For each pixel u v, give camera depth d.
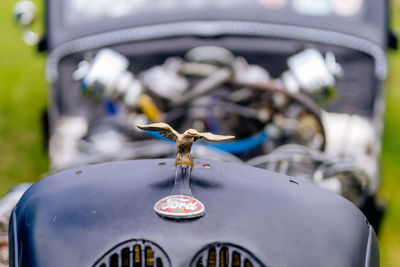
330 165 2.01
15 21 3.18
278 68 2.66
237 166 1.33
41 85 5.75
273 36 2.71
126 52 2.71
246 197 1.17
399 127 4.97
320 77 2.18
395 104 5.50
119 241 1.07
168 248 1.05
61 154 2.38
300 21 2.78
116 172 1.27
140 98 2.11
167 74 2.26
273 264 1.06
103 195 1.17
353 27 2.83
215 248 1.06
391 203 3.79
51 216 1.15
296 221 1.14
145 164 1.32
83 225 1.10
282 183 1.28
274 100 2.27
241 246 1.07
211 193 1.17
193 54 2.64
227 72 2.17
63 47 2.81
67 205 1.16
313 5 2.86
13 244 1.18
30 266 1.08
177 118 2.35
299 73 2.20
